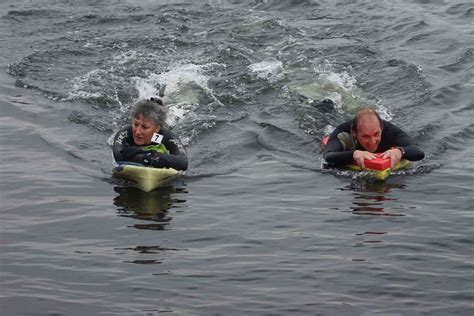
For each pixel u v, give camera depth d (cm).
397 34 2716
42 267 1214
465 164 1661
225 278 1180
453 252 1261
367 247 1280
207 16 2958
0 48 2512
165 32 2691
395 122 1886
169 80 2164
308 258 1243
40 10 3000
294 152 1742
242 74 2216
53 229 1352
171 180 1585
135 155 1595
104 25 2814
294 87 2108
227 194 1514
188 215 1413
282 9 3080
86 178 1586
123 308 1095
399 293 1133
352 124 1683
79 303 1109
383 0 3241
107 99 2047
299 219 1393
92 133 1833
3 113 1941
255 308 1094
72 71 2278
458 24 2867
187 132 1839
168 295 1130
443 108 2000
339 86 2108
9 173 1595
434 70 2309
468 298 1117
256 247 1284
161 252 1266
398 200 1479
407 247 1277
